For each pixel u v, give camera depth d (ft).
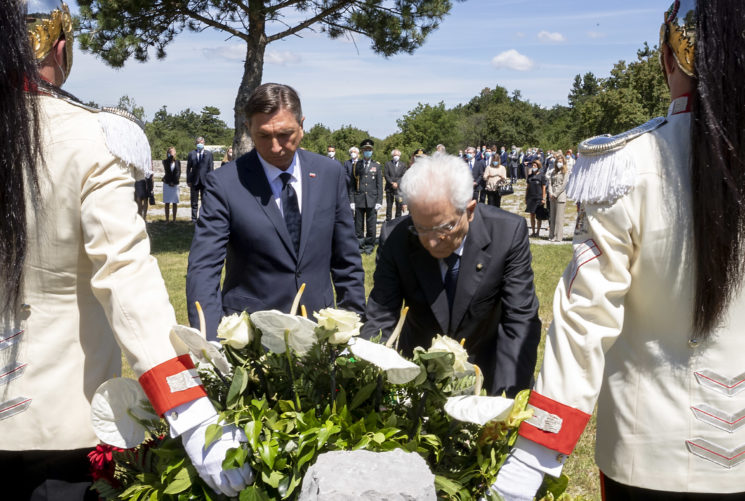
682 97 5.24
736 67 4.71
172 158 57.11
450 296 7.75
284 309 9.66
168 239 47.96
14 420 5.45
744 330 5.16
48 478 5.70
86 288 5.66
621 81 146.82
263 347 5.71
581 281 5.31
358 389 5.78
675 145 5.17
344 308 10.15
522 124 251.60
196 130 293.43
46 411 5.50
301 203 9.75
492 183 54.80
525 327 7.53
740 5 4.71
